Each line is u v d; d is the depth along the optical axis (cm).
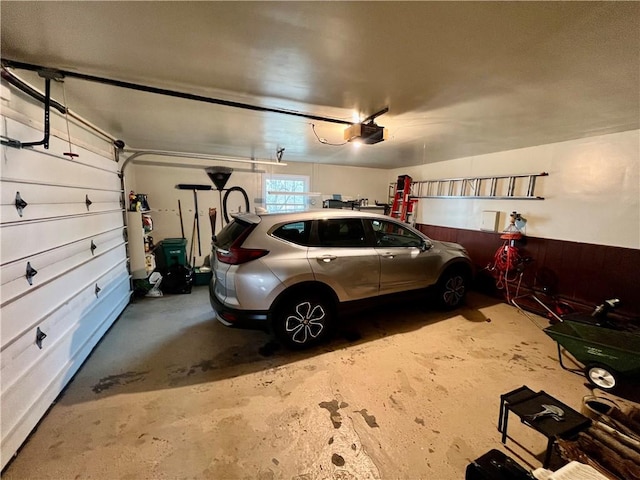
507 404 163
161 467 149
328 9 116
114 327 314
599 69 164
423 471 150
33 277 179
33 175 183
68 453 155
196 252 516
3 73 157
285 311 256
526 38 136
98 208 291
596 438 148
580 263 343
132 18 122
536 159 383
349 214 299
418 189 593
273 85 195
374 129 269
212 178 510
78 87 196
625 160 304
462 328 320
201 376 227
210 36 138
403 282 321
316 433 173
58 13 118
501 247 413
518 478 121
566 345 238
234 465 151
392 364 247
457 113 249
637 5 109
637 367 200
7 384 151
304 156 509
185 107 240
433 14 119
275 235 259
